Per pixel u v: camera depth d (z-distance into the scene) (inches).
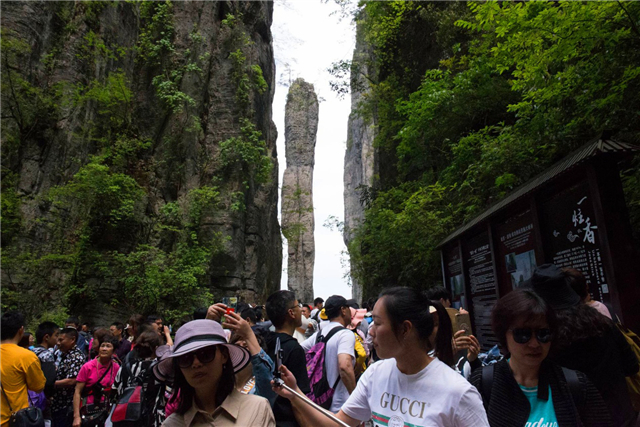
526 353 79.6
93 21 792.9
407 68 883.4
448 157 615.5
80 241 682.2
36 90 660.1
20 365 165.0
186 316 776.3
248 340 114.7
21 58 653.9
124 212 735.7
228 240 973.8
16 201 601.3
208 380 84.6
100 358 220.7
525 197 218.5
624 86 260.4
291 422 116.6
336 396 161.6
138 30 963.3
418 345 79.0
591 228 172.9
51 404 241.9
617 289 155.8
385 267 692.1
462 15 741.9
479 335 295.7
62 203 658.8
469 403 72.3
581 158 169.5
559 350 103.7
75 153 706.8
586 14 271.7
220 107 1085.1
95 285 687.7
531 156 376.5
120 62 865.5
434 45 860.0
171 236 892.0
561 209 193.5
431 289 178.9
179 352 83.4
